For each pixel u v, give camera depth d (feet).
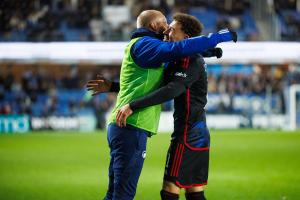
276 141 98.43
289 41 145.07
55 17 155.74
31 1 156.46
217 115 133.28
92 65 146.10
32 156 77.87
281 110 134.00
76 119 131.95
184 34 28.09
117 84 31.45
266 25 152.76
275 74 142.51
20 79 145.38
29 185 52.29
